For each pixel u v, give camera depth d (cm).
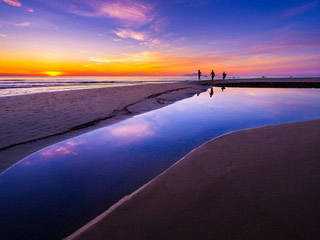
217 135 508
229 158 299
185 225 158
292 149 308
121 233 156
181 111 855
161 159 360
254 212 163
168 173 268
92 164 341
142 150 406
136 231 157
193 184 228
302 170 232
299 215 154
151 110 871
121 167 329
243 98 1351
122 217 177
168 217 171
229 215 163
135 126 600
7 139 442
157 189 225
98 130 554
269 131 441
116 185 271
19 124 552
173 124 627
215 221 158
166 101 1170
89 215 210
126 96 1273
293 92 1825
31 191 260
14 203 234
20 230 190
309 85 2552
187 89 2075
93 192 255
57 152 395
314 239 129
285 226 143
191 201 192
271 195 185
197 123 639
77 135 507
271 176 225
